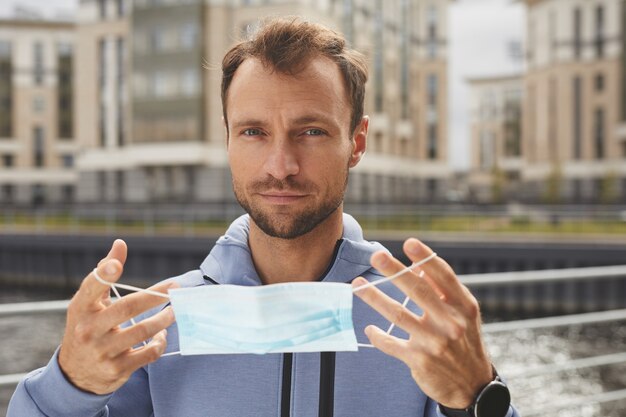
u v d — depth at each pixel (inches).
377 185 1870.1
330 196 48.8
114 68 1680.6
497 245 748.6
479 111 3312.0
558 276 136.5
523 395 445.7
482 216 1090.7
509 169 3176.7
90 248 979.9
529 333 621.0
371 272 53.8
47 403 43.3
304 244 51.3
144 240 922.7
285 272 52.6
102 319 40.4
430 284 41.6
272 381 49.6
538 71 2114.9
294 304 42.8
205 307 43.1
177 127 1494.8
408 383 49.9
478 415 42.2
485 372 42.6
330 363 49.8
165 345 43.4
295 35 48.1
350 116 50.0
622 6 1911.9
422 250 40.0
